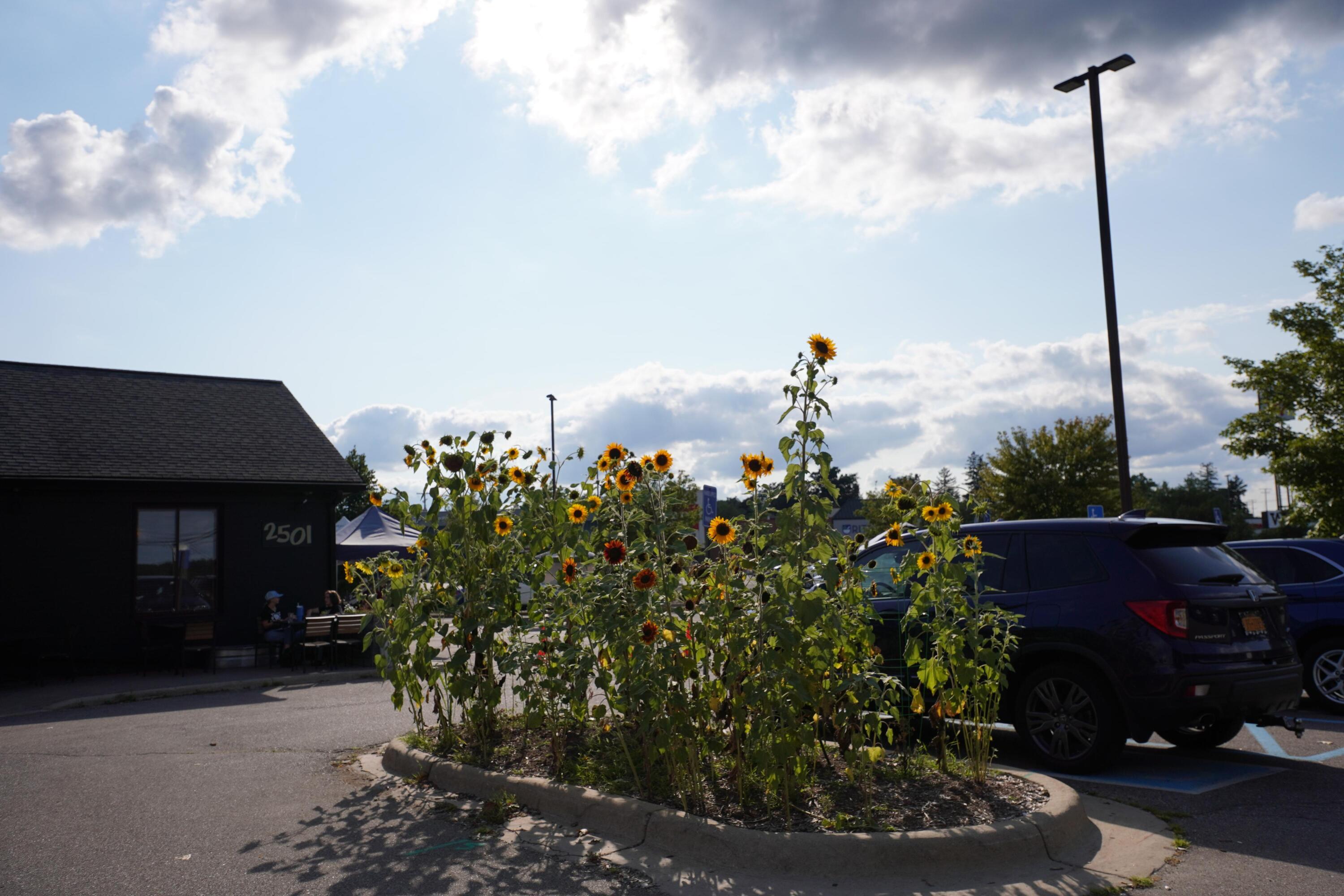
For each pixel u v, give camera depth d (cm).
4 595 1461
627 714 614
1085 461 2834
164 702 1205
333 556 1750
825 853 438
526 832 509
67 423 1648
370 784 645
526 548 660
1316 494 1819
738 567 526
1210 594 642
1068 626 666
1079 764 653
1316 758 713
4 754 797
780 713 477
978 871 440
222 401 1906
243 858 479
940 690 573
